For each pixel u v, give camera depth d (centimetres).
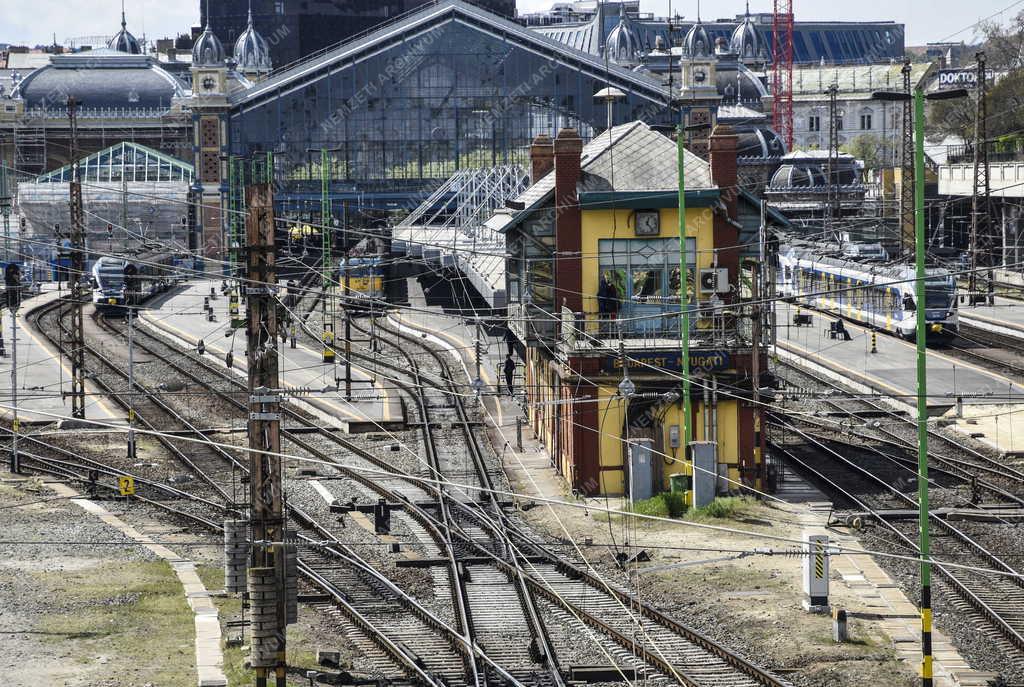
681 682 7356
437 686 7300
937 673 7506
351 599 9212
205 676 7438
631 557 10100
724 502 11588
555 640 8206
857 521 11025
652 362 12450
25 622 8569
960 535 10750
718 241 12962
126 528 11450
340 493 12875
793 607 8775
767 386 12725
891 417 16388
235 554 6781
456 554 10462
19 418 17500
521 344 16700
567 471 12975
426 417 16838
